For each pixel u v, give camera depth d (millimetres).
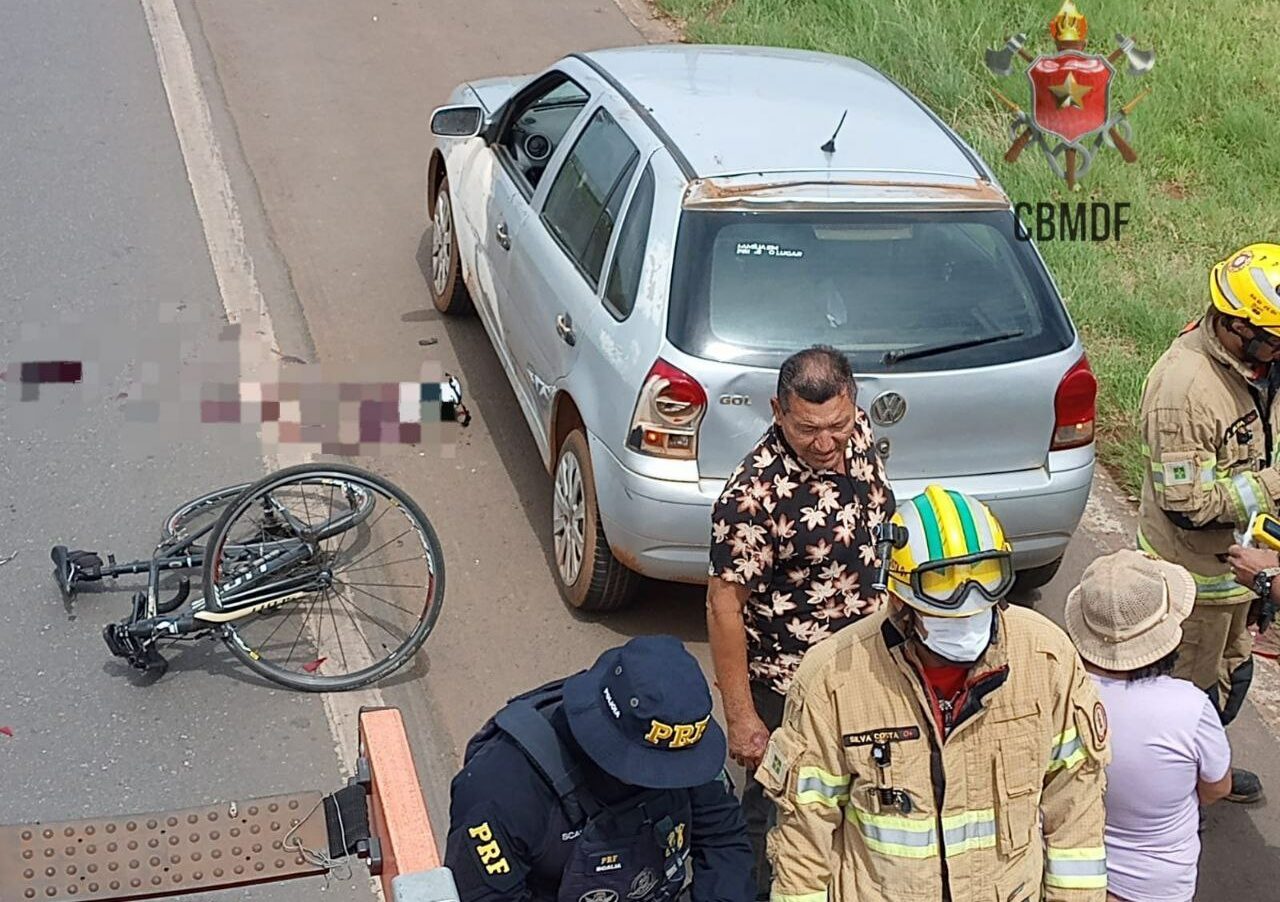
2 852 3066
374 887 4473
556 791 2830
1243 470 4309
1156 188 8984
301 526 5312
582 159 6027
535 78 6961
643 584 5918
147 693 5180
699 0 11844
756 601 3902
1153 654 3541
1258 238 8445
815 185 5199
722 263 5023
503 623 5656
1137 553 3672
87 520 6004
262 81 10477
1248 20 10828
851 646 3070
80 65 10523
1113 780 3604
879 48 10234
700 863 3131
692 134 5527
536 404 6070
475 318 7852
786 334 4938
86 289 7730
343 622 5586
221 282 7926
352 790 3229
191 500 6137
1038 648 3055
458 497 6383
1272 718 5414
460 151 7426
